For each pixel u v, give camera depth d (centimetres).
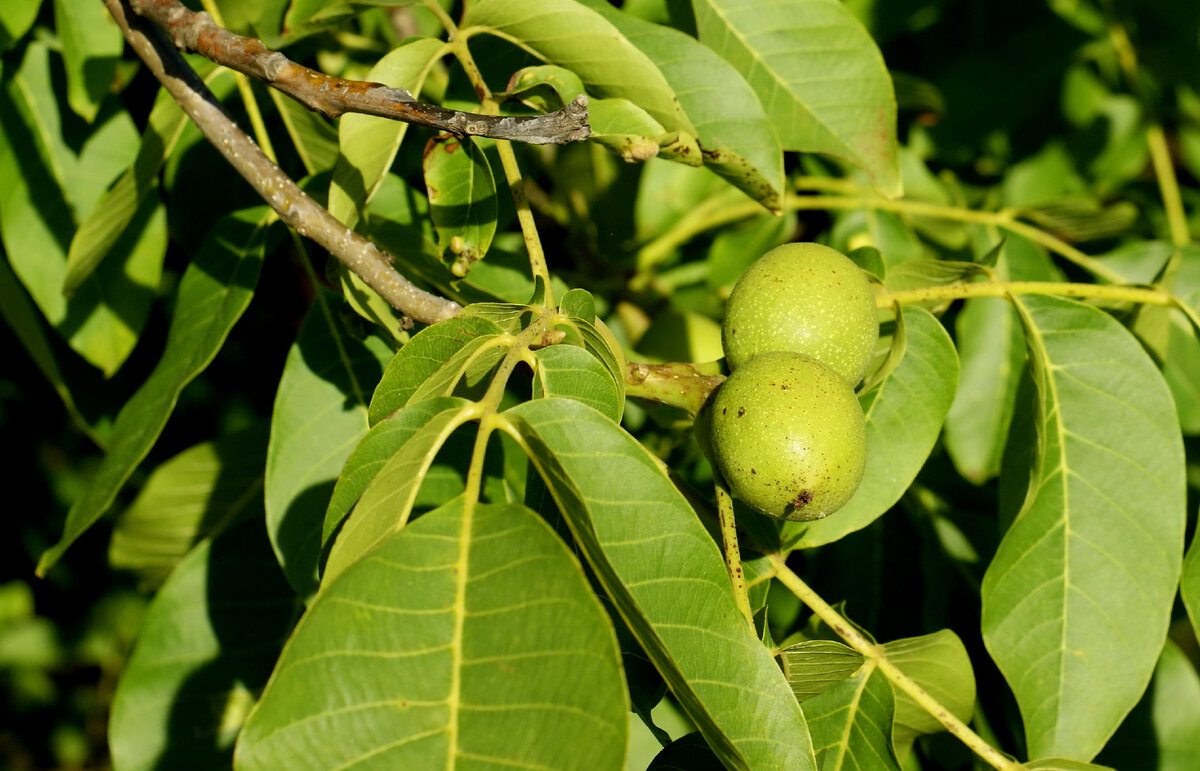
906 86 93
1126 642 74
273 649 82
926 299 76
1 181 80
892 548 86
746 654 63
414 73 71
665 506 62
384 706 58
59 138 81
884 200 90
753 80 79
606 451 62
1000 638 74
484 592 59
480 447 62
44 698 148
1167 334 81
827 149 79
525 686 58
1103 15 100
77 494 126
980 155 101
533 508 69
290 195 70
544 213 94
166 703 81
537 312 67
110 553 88
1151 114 102
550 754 58
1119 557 74
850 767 71
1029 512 75
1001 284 77
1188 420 90
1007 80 96
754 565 72
